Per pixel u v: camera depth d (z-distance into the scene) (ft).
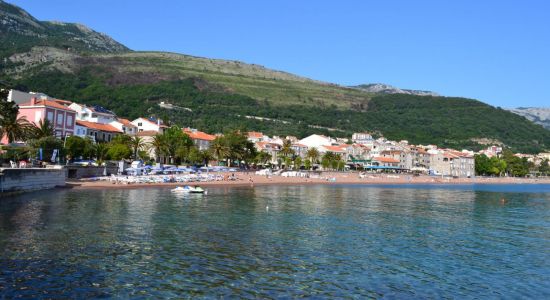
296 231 155.84
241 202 251.60
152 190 309.63
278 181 508.12
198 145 626.23
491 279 103.45
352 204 261.44
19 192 239.91
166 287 89.76
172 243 128.88
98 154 398.62
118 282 91.76
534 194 432.25
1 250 113.19
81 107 529.86
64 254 111.75
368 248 131.44
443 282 99.96
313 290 91.15
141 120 596.29
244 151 581.94
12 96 460.55
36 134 330.54
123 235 137.59
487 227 182.39
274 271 103.35
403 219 198.18
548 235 165.37
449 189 501.97
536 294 93.81
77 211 184.03
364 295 89.45
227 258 113.80
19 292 83.92
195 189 308.81
